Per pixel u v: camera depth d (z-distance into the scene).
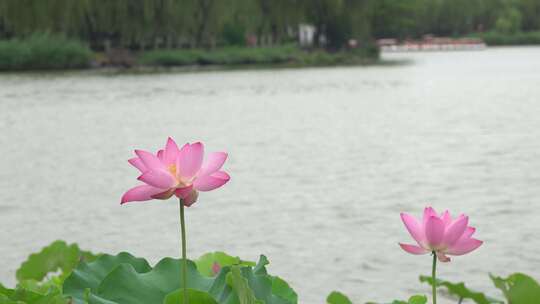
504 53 79.00
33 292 2.53
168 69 52.81
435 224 2.25
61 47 50.88
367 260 7.35
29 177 12.63
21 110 24.86
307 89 34.38
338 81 40.00
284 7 62.06
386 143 16.28
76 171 13.13
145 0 52.78
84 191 11.28
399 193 10.77
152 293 2.52
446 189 10.99
